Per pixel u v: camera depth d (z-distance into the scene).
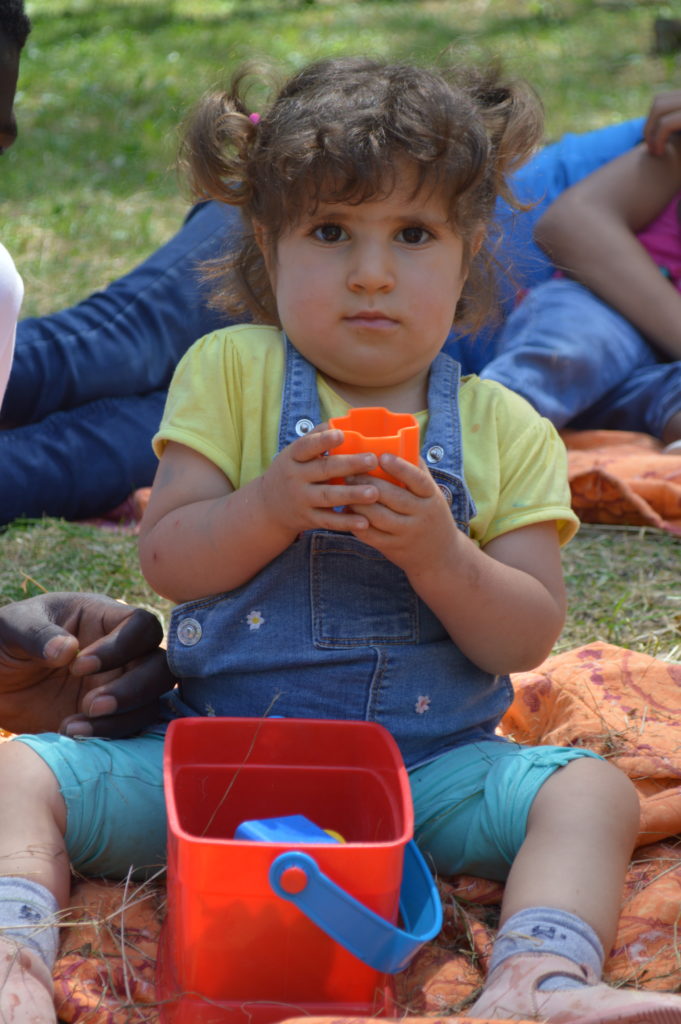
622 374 5.54
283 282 2.72
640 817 2.65
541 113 3.19
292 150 2.63
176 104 12.87
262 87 3.03
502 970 2.18
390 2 20.06
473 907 2.59
